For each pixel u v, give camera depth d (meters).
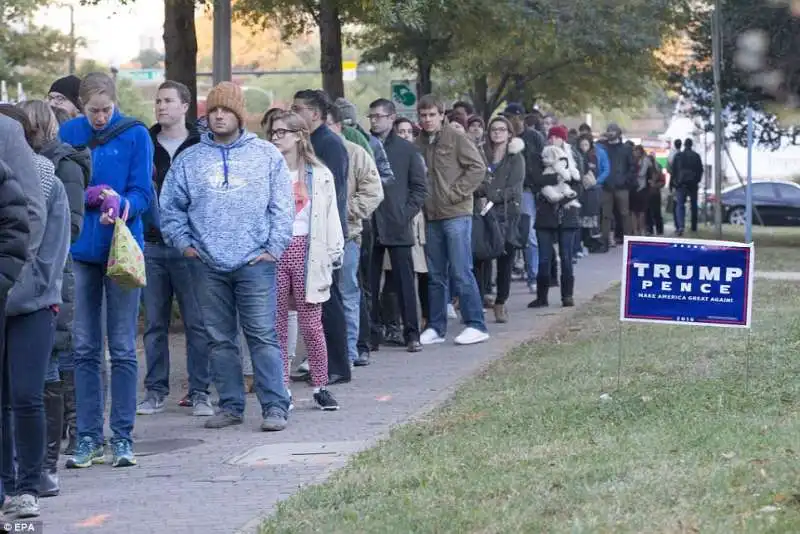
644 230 51.75
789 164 74.00
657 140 112.12
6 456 12.58
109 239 14.73
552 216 28.91
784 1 49.22
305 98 19.78
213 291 16.77
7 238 11.10
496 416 15.73
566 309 28.77
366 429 16.56
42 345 12.28
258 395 16.88
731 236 57.66
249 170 16.45
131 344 14.96
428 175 23.67
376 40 49.19
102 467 14.91
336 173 19.72
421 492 12.07
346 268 21.22
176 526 11.95
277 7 41.47
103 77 15.19
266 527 11.44
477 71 57.16
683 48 56.72
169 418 17.94
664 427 13.91
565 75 60.81
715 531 9.96
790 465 11.49
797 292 29.23
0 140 11.81
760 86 51.28
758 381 16.23
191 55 31.25
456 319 28.14
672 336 21.66
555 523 10.62
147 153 15.19
